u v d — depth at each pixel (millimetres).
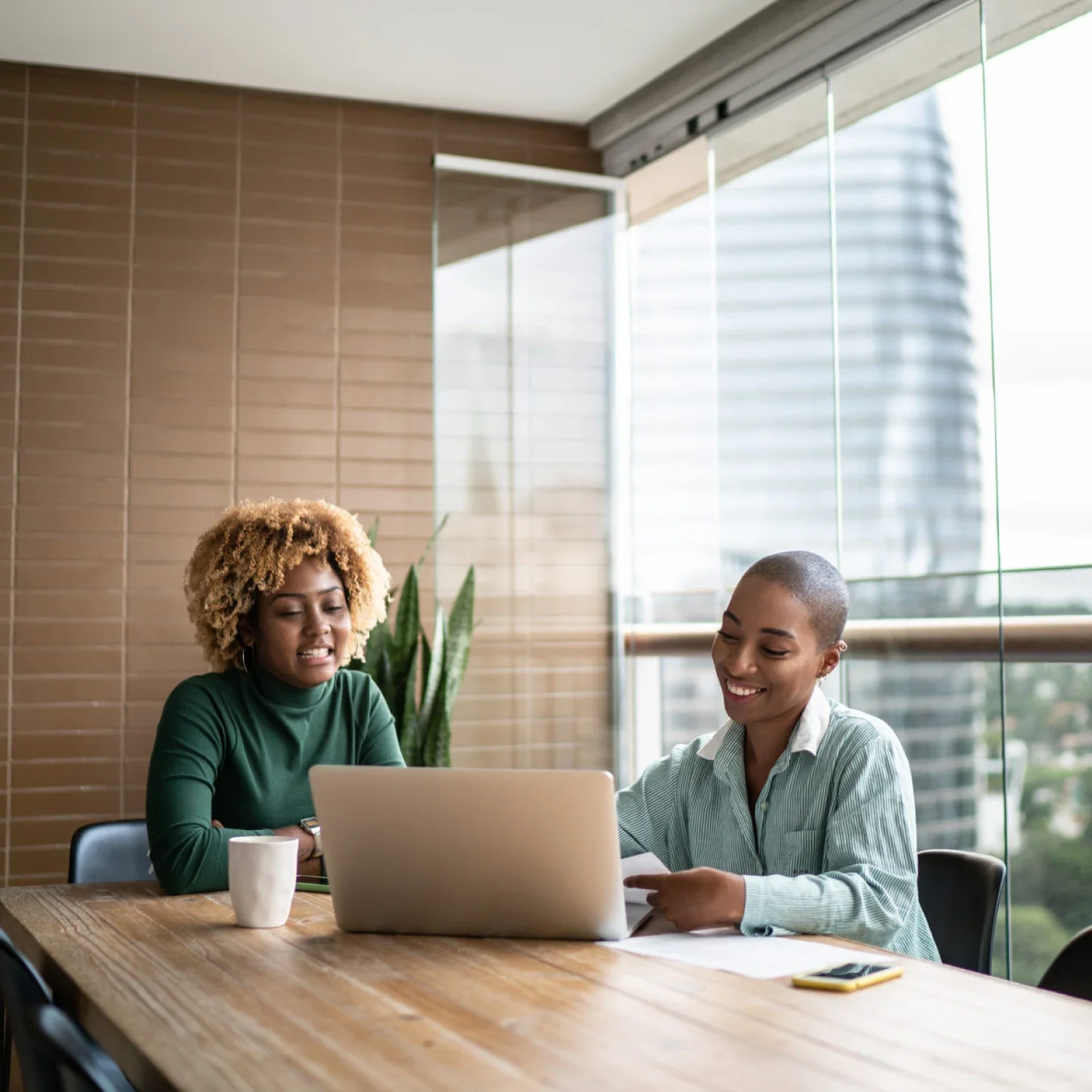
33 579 4043
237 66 4121
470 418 4363
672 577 4539
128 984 1465
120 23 3795
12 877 3967
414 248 4520
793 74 3859
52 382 4102
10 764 3986
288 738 2430
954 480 3301
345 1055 1184
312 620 2402
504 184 4453
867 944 1662
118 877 2775
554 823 1628
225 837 2135
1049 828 3029
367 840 1697
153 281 4223
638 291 4859
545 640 4414
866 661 3570
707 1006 1350
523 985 1443
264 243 4352
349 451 4395
